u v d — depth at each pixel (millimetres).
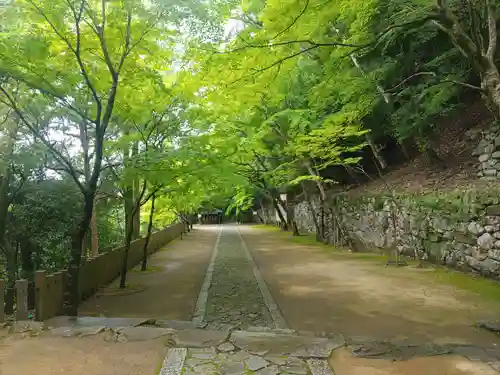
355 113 10359
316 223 19141
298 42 4941
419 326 5605
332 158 13836
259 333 4828
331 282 8984
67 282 5980
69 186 11164
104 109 7531
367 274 9852
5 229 10969
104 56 6152
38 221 10617
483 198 8773
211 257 14047
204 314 6559
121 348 4301
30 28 5992
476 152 11477
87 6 5875
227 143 9234
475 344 4777
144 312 6730
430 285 8305
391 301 7070
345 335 5203
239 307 7004
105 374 3639
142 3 6141
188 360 3945
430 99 12203
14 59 5664
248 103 6934
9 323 5168
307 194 19312
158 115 8781
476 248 9008
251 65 5160
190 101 8281
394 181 14750
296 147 12539
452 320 5855
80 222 5988
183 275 10445
